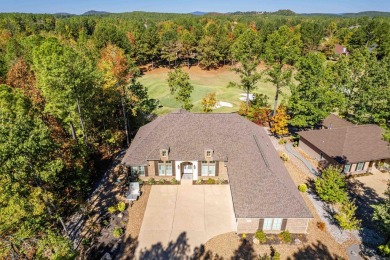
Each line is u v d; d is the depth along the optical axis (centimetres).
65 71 3066
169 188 3344
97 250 2444
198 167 3416
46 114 3828
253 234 2641
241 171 3002
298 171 3706
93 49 7906
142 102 5322
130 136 4741
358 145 3691
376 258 2362
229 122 3625
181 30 13500
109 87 4081
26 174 2028
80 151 3103
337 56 10912
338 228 2708
